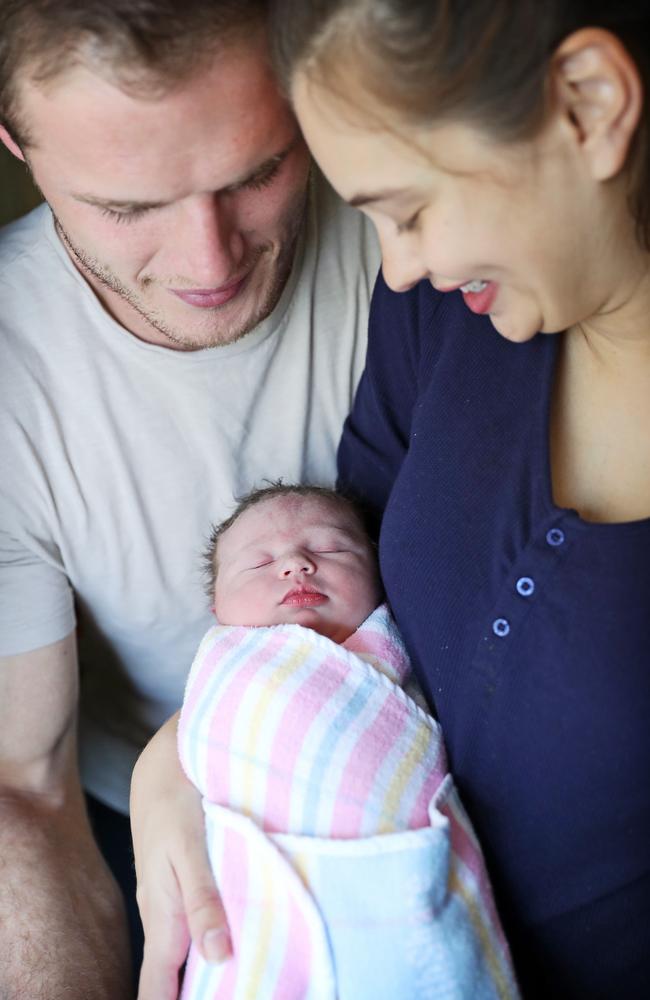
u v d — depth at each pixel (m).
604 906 1.03
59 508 1.38
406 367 1.30
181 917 1.19
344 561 1.39
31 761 1.44
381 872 1.05
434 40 0.79
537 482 1.01
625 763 0.96
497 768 1.06
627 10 0.80
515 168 0.83
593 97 0.81
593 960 1.06
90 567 1.43
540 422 1.03
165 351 1.33
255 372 1.39
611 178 0.85
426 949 1.04
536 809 1.03
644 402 1.02
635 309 0.97
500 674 1.02
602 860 1.01
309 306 1.41
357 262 1.45
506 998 1.05
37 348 1.33
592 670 0.96
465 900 1.06
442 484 1.12
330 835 1.12
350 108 0.85
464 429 1.11
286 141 1.06
